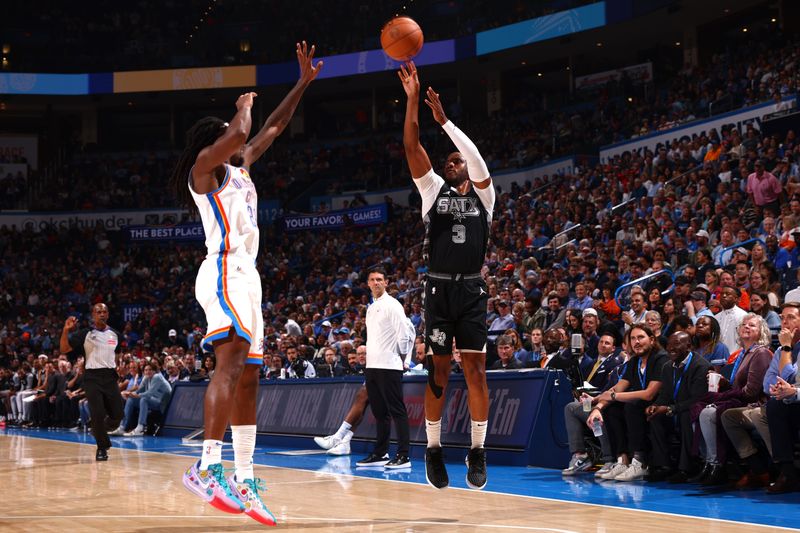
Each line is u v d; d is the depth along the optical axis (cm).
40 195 2902
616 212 1642
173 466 751
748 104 1786
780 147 1448
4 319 2480
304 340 1373
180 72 2881
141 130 3350
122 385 1480
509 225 1841
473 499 513
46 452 935
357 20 3081
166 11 3244
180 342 1998
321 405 1007
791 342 575
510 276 1440
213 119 395
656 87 2344
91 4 3247
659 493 556
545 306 1163
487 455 762
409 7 3028
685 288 946
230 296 369
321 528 386
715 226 1259
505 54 2658
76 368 1533
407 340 763
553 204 1856
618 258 1291
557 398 739
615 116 2286
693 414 602
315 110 3164
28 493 542
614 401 648
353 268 2162
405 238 2188
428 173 441
